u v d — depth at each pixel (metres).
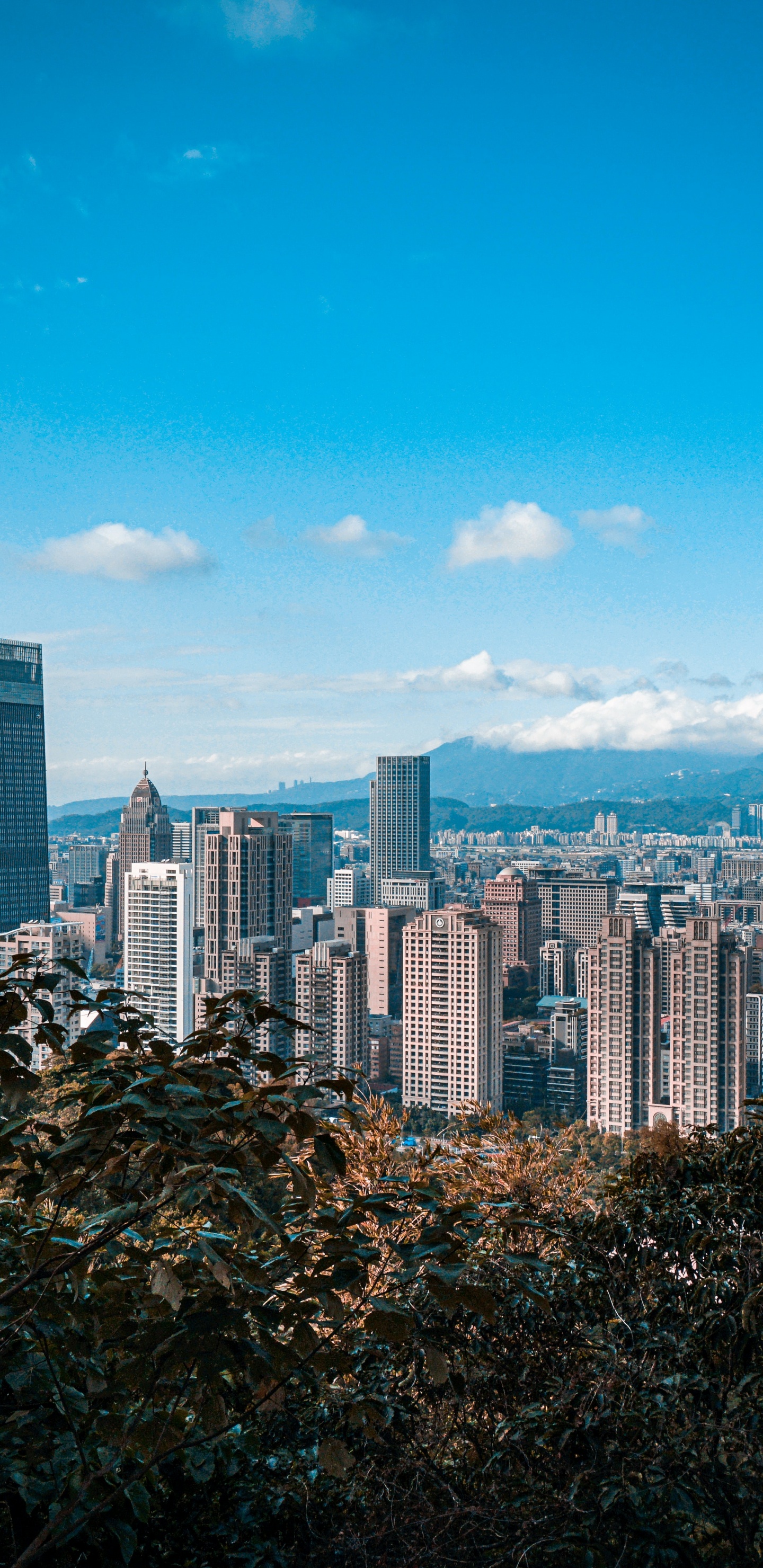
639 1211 47.38
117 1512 29.83
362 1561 34.03
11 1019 31.62
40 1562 29.45
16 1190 31.67
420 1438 37.28
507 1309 40.00
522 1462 37.16
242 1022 31.91
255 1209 28.36
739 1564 37.03
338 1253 29.25
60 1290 32.78
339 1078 30.39
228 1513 34.56
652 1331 42.03
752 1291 40.88
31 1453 29.73
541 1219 46.16
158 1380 29.02
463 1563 33.66
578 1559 35.09
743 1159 50.69
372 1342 38.16
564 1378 39.38
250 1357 28.58
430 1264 29.61
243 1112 30.03
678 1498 35.56
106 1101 29.67
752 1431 38.34
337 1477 31.59
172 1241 33.84
